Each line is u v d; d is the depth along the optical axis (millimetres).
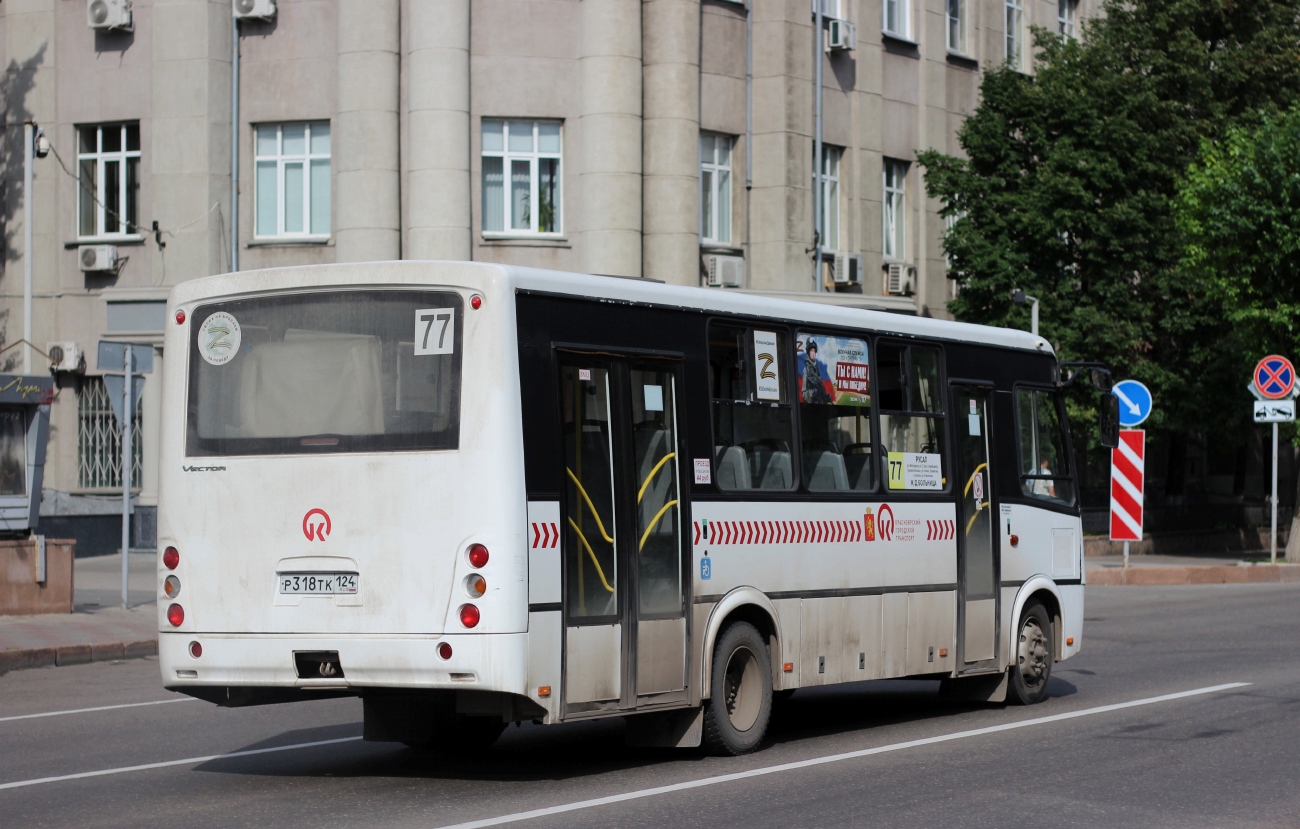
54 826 8055
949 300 33156
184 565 9492
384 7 28891
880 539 11578
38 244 30844
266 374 9422
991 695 12938
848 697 14031
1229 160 29859
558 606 8945
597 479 9336
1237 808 8422
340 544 9055
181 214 29766
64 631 17469
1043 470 13555
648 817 8133
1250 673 14547
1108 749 10406
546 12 29328
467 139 28984
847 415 11445
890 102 34562
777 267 31531
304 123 29766
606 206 29297
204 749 10836
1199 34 36844
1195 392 33344
